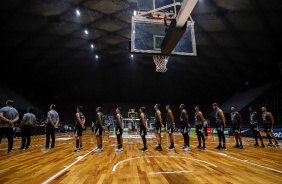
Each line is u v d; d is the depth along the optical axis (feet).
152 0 20.18
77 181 10.73
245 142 33.47
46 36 52.70
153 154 20.18
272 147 26.13
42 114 77.36
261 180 10.88
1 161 16.39
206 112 96.37
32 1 40.14
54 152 21.58
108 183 10.37
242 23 44.04
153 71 96.78
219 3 40.81
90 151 22.44
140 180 10.93
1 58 53.98
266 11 38.42
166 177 11.54
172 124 23.93
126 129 93.61
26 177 11.52
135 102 104.17
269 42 46.39
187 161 16.39
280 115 49.06
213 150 23.18
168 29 15.30
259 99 61.72
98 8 47.70
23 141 23.79
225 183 10.35
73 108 98.99
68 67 76.18
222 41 53.16
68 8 45.80
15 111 21.02
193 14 45.91
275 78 61.93
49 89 88.02
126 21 53.52
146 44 20.15
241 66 62.39
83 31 56.44
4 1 37.91
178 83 101.14
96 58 77.41
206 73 76.79
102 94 101.04
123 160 16.87
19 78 67.97
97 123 23.00
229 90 83.97
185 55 20.48
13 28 45.44
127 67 95.25
